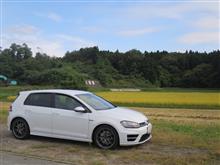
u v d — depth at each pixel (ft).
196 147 26.00
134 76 389.80
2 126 38.52
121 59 415.85
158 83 378.53
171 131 34.35
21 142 28.55
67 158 22.63
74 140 28.53
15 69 358.64
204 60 397.80
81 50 442.91
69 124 27.30
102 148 25.68
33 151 24.88
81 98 28.02
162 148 25.70
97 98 30.09
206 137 30.53
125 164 21.02
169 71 398.83
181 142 27.96
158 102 114.42
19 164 20.99
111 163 21.26
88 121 26.37
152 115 74.23
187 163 20.86
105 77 360.69
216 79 326.44
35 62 378.12
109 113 26.23
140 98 138.41
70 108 27.76
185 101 118.32
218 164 20.71
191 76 352.90
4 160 22.07
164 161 21.45
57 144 27.55
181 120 58.85
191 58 408.46
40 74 320.29
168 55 439.63
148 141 28.43
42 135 28.78
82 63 403.13
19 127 30.04
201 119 65.00
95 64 403.54
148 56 427.74
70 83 278.67
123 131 25.00
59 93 28.99
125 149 25.40
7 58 383.04
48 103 29.04
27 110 29.66
